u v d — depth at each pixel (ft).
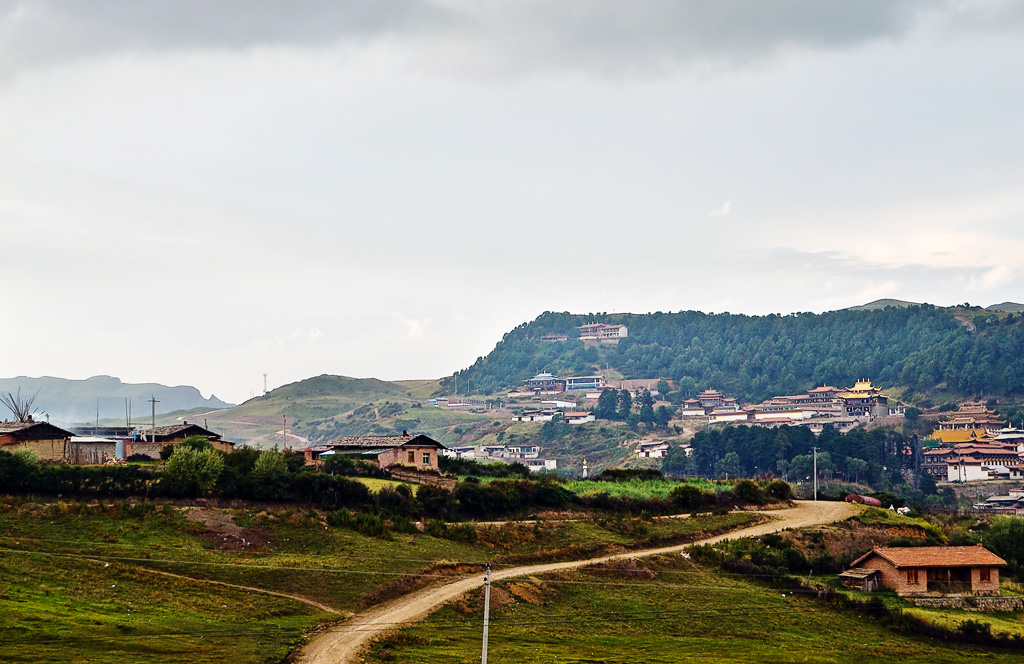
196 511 337.31
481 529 382.22
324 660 237.66
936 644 317.63
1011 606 356.18
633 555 380.37
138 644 230.27
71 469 345.10
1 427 412.57
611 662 263.49
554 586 328.29
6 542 288.30
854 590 364.79
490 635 278.87
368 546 337.11
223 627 252.83
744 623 319.27
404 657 246.47
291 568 303.07
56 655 215.51
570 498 453.17
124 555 293.64
